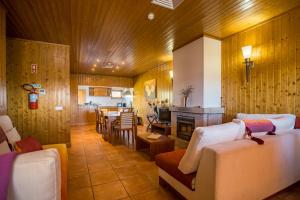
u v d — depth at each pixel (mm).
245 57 3293
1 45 2467
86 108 8617
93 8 2664
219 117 3840
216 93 3871
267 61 3084
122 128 4492
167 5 2621
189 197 1723
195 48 3922
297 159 2162
